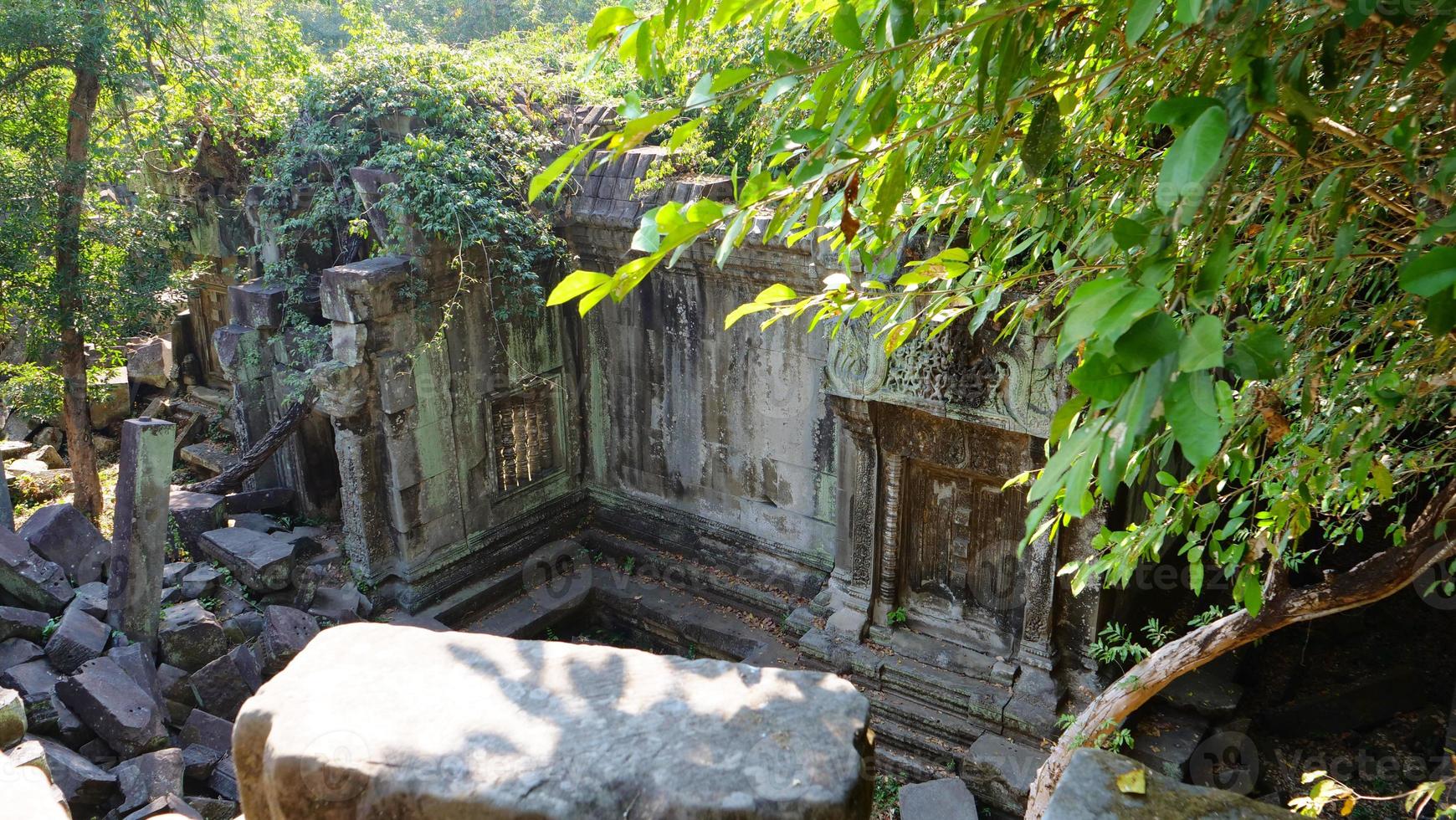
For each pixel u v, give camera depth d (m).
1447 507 3.76
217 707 8.96
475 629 11.23
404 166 10.04
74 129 12.21
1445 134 2.54
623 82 11.66
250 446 12.96
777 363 10.55
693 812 1.74
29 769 3.46
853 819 1.79
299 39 13.86
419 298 10.38
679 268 10.80
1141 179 3.33
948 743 9.26
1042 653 9.09
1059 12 2.43
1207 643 5.04
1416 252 1.86
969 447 9.02
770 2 2.10
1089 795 1.89
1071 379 1.42
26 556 9.45
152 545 9.16
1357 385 3.59
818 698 2.02
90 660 8.45
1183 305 1.86
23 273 12.27
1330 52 1.88
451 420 11.07
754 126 7.82
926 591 10.00
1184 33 2.00
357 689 2.11
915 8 2.21
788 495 11.01
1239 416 3.66
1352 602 4.40
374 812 1.85
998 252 3.63
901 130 3.05
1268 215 3.64
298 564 11.09
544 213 10.98
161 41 12.59
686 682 2.09
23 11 10.86
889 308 3.76
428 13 25.31
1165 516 3.92
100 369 14.32
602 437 12.66
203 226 15.23
